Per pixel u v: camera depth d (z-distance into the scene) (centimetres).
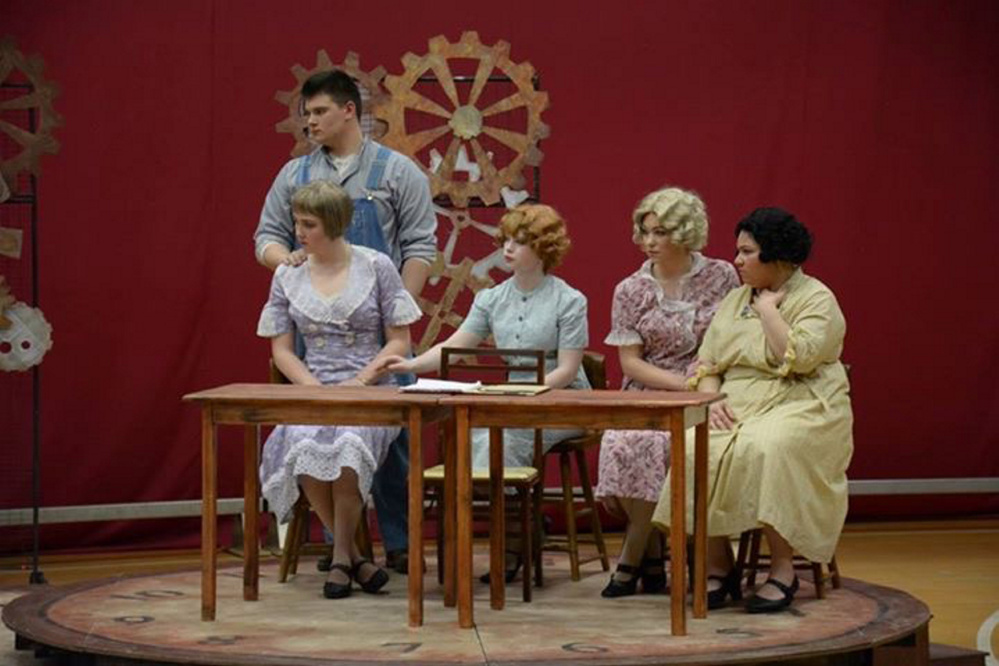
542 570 849
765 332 756
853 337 1234
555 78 1184
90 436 1113
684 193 816
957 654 767
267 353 1143
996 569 1048
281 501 772
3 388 1101
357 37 1152
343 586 762
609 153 1195
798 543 729
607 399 675
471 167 1074
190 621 701
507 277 1161
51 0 1095
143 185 1118
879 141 1230
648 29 1197
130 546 1127
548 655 624
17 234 981
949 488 1238
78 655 666
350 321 805
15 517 1094
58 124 984
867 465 1238
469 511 678
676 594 667
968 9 1239
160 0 1118
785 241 758
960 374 1250
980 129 1246
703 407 701
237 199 1136
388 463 849
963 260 1248
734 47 1209
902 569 1047
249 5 1135
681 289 813
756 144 1213
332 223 796
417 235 882
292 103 1036
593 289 1197
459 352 780
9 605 746
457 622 696
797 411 744
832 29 1221
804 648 643
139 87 1116
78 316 1109
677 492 663
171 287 1125
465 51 1065
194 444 1132
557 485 1183
